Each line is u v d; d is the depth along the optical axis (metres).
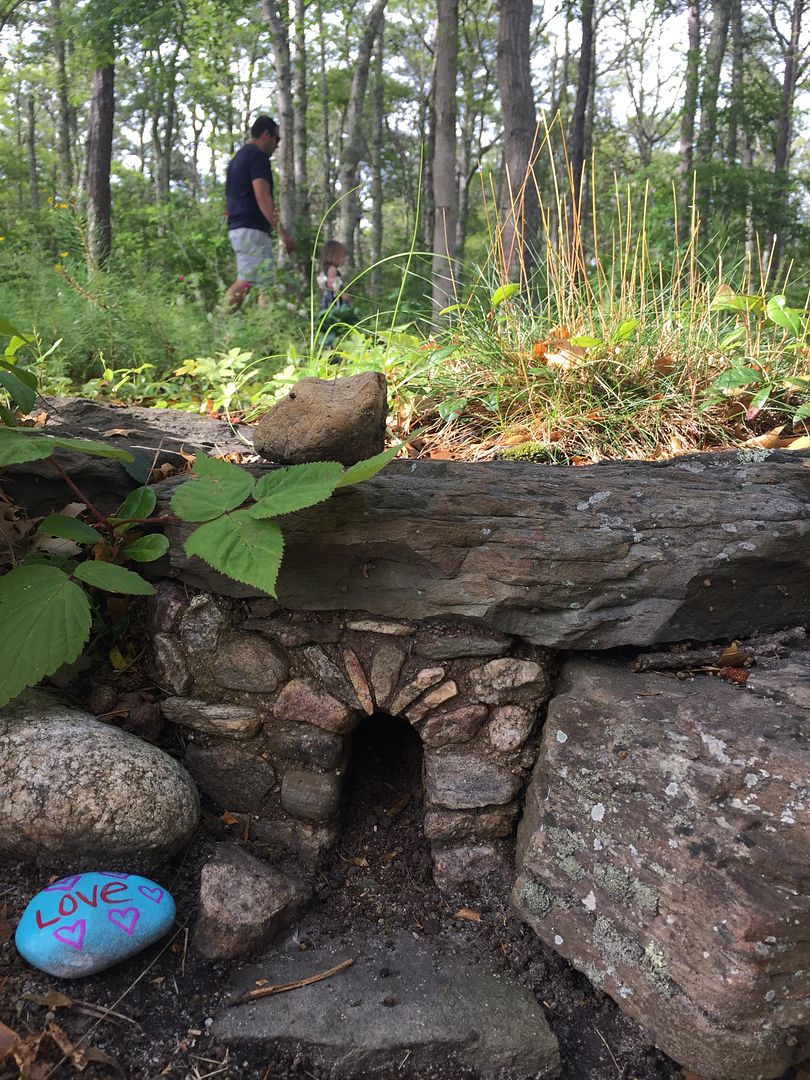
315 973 1.94
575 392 2.93
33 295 4.64
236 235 6.24
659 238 6.55
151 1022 1.75
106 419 2.94
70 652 1.80
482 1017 1.87
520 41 5.68
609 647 2.16
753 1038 1.65
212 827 2.24
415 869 2.30
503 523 2.12
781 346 3.09
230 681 2.28
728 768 1.77
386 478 2.20
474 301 3.31
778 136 15.45
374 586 2.17
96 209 9.17
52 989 1.73
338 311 5.19
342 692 2.23
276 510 1.85
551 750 2.03
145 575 2.35
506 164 4.55
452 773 2.23
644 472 2.39
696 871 1.71
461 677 2.21
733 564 2.14
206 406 3.65
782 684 1.98
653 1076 1.82
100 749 1.92
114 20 8.29
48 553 2.29
